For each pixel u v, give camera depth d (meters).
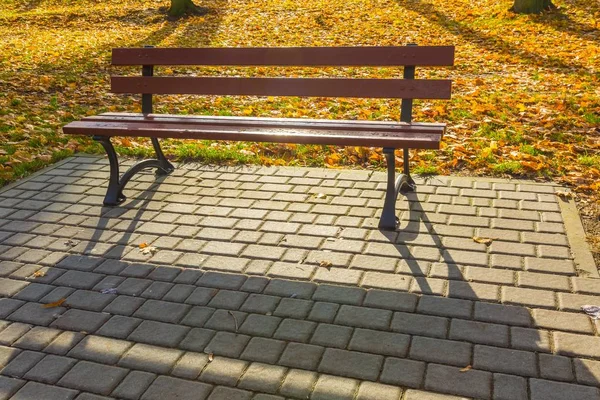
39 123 6.90
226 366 2.83
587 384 2.64
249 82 4.73
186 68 10.45
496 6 14.23
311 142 4.01
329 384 2.68
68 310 3.35
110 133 4.46
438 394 2.61
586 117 6.47
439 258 3.74
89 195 4.92
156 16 16.14
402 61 4.35
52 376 2.82
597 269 3.57
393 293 3.38
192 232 4.20
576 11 13.15
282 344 2.98
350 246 3.92
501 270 3.58
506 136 5.99
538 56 10.13
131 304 3.38
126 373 2.82
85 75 9.68
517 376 2.70
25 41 13.44
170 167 5.39
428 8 14.84
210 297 3.41
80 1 19.11
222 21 15.07
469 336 2.98
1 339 3.10
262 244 3.99
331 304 3.29
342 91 4.49
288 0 17.03
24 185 5.16
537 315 3.13
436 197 4.63
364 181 5.00
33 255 3.97
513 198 4.56
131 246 4.05
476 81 8.61
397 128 4.17
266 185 4.98
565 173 5.02
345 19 14.36
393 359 2.83
